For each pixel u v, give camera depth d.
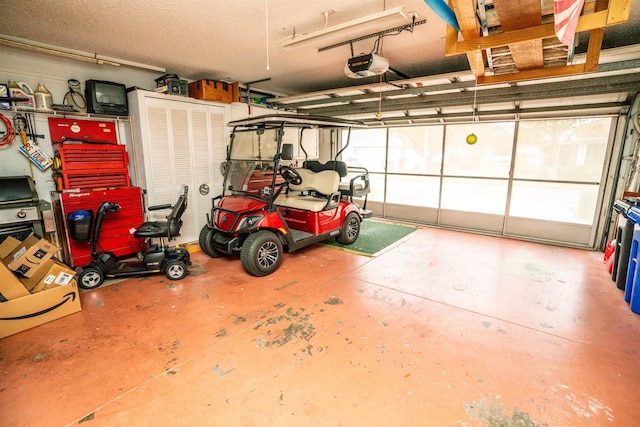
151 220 4.18
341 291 3.18
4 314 2.35
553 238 4.86
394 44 3.47
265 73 4.78
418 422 1.63
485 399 1.79
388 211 6.66
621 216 3.36
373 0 2.48
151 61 4.12
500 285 3.32
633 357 2.15
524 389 1.86
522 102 4.45
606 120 4.31
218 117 4.78
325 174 4.61
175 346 2.27
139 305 2.88
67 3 2.48
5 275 2.37
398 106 5.19
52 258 2.99
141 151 4.05
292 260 4.10
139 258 4.04
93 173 3.70
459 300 2.98
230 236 3.64
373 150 6.74
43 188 3.67
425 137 5.96
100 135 4.02
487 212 5.44
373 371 2.01
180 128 4.35
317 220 4.20
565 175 4.71
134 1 2.46
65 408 1.72
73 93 3.79
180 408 1.72
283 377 1.96
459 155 5.63
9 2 2.45
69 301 2.69
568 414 1.68
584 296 3.06
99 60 3.82
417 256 4.25
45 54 3.56
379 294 3.11
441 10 1.75
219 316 2.69
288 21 2.88
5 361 2.10
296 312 2.75
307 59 4.04
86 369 2.03
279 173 3.73
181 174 4.44
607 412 1.69
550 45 2.08
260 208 3.55
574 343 2.31
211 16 2.75
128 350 2.23
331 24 2.92
